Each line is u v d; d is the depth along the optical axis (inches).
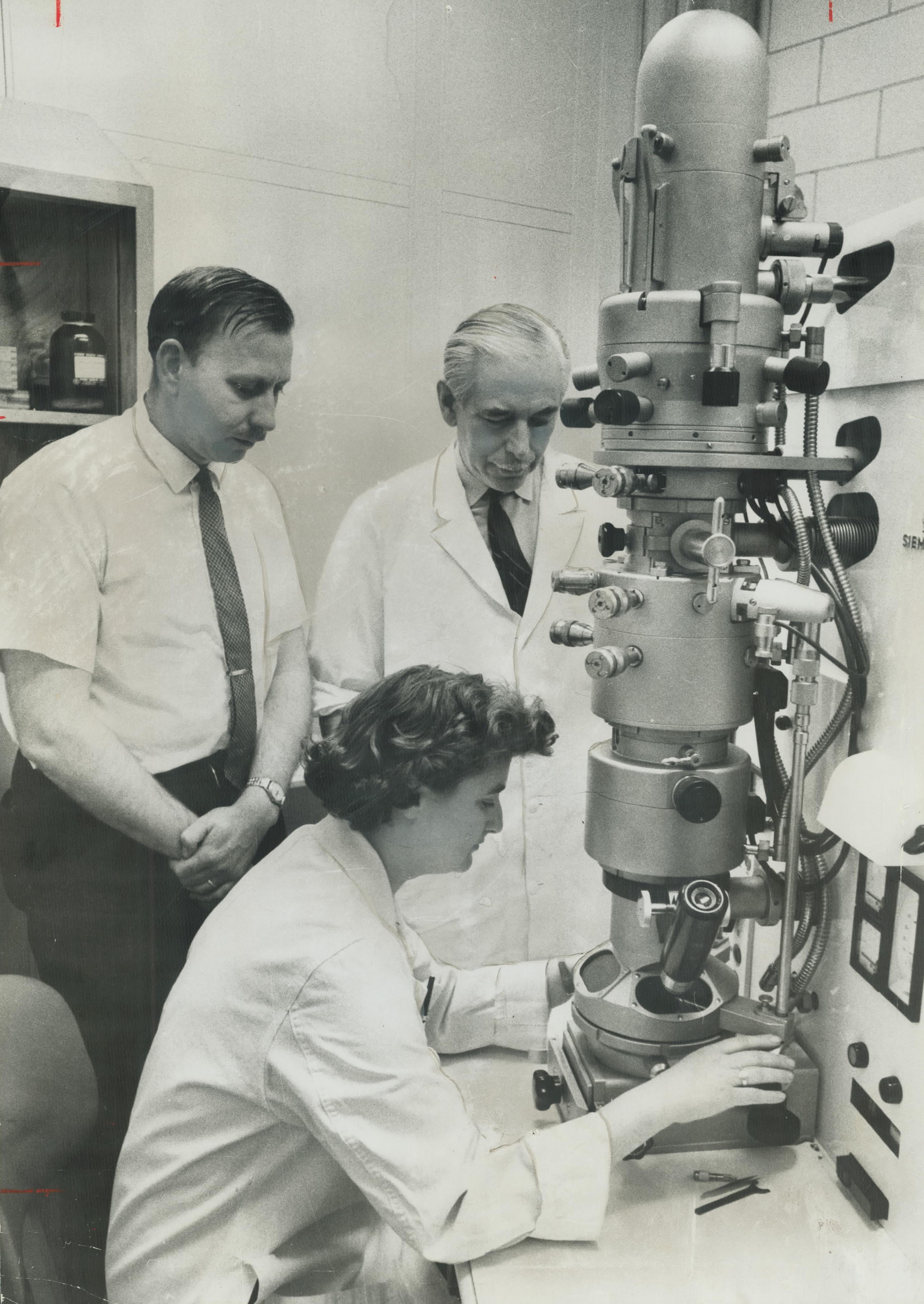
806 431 41.3
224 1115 40.1
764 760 43.9
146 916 55.0
